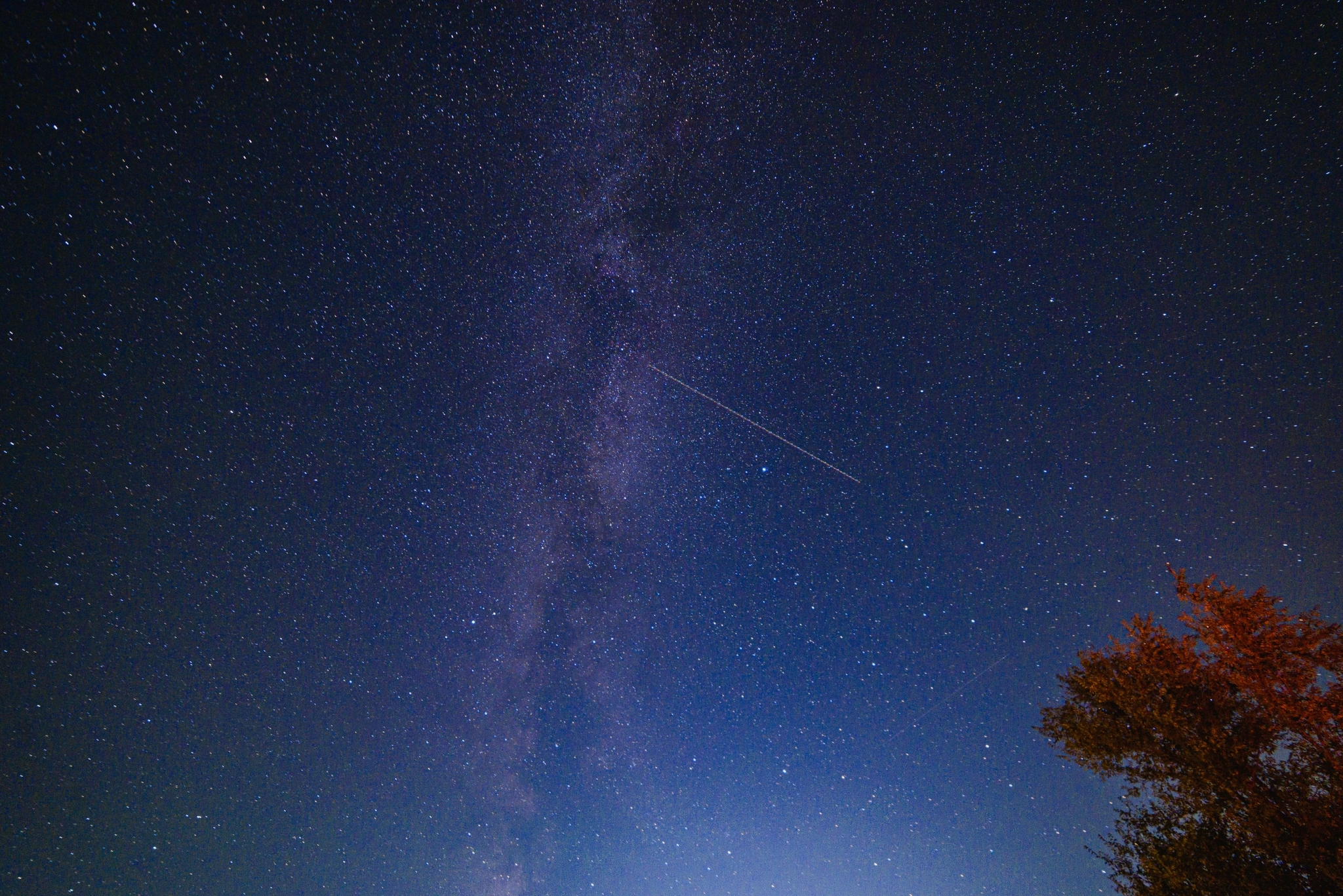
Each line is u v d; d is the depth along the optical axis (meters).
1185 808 5.35
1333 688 4.66
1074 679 6.13
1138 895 5.29
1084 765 5.97
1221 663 5.30
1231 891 4.75
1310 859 4.48
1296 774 4.80
